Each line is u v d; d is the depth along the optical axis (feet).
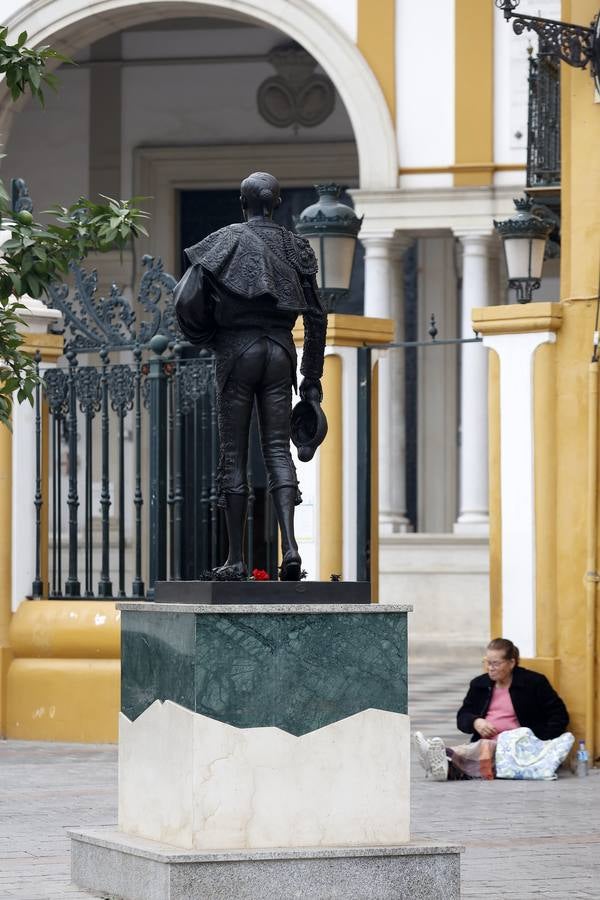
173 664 64.49
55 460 129.59
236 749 63.05
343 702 64.64
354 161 262.47
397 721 65.46
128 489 236.63
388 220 219.82
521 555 114.42
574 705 111.96
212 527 119.75
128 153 265.95
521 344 114.83
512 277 130.72
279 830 63.52
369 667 65.16
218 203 268.62
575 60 114.32
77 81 266.77
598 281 113.09
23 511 130.52
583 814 90.79
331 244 120.88
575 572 112.68
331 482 118.52
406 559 220.43
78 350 127.24
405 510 242.17
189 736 62.85
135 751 67.87
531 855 77.66
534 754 106.42
